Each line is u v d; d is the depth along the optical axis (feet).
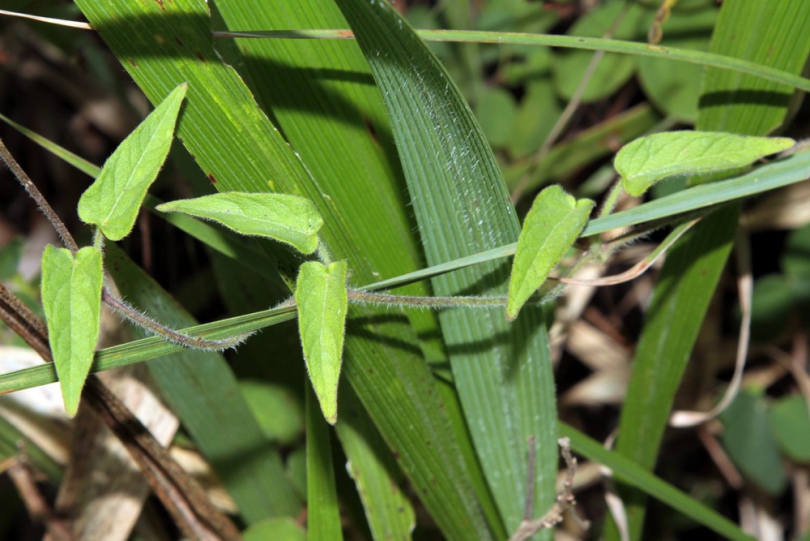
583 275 1.77
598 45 1.21
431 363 1.34
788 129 1.82
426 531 1.68
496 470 1.34
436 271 1.16
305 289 1.08
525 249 1.08
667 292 1.36
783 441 1.85
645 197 1.79
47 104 2.13
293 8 1.21
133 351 1.13
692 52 1.21
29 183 1.07
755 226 1.88
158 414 1.43
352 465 1.35
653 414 1.43
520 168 1.84
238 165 1.17
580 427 2.17
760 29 1.24
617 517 1.49
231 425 1.43
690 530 2.20
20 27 1.90
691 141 1.14
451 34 1.20
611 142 1.80
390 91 1.15
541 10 1.95
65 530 1.46
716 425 2.00
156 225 1.73
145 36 1.13
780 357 1.96
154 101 1.15
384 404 1.27
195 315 1.80
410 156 1.18
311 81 1.24
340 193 1.27
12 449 1.46
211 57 1.14
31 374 1.12
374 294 1.14
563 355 2.16
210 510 1.38
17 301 1.18
